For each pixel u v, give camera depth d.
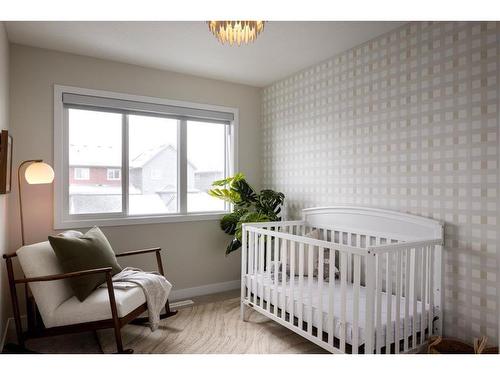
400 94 2.51
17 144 2.79
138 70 3.31
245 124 4.00
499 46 1.96
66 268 2.25
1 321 2.34
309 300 2.18
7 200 2.64
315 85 3.30
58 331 2.15
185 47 2.88
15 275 2.78
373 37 2.69
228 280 3.85
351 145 2.92
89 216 3.13
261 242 2.69
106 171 3.24
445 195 2.22
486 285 2.02
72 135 3.08
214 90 3.77
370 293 1.81
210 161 3.86
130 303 2.28
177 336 2.57
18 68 2.79
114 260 2.57
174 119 3.58
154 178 3.51
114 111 3.21
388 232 2.53
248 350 2.34
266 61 3.21
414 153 2.41
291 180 3.63
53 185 2.92
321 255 2.10
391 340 1.96
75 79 3.01
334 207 3.00
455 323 2.16
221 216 3.79
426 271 2.17
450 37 2.20
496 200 1.97
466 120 2.11
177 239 3.54
